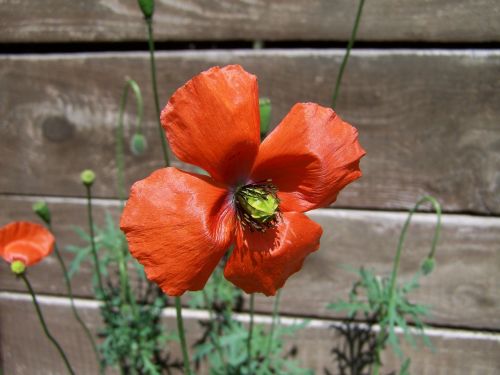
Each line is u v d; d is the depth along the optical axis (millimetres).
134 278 258
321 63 215
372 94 216
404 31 205
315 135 124
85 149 242
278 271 133
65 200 252
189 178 118
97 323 271
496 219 224
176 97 112
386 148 222
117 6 219
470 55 206
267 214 128
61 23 224
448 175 221
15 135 245
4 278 271
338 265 243
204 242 117
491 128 212
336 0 206
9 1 223
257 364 240
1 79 238
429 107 214
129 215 111
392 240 234
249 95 116
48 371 286
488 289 233
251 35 215
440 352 246
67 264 261
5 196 256
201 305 241
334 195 131
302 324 236
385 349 250
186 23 218
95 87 233
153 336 252
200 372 271
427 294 239
